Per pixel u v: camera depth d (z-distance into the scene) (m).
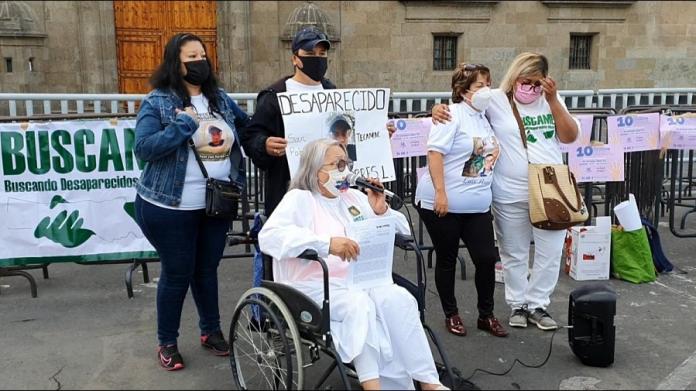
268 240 3.27
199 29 12.99
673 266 5.89
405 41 13.54
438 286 4.39
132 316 4.82
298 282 3.39
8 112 7.95
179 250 3.74
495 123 4.30
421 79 13.73
